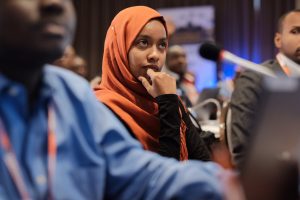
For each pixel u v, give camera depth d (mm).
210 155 2951
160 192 1520
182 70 7277
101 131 1551
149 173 1555
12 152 1319
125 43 2863
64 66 5527
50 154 1371
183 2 13727
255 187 1288
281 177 1273
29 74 1394
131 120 2756
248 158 1298
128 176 1547
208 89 5504
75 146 1452
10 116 1350
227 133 3338
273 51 13102
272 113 1275
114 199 1574
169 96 2697
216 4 13469
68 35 1370
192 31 13516
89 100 1566
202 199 1479
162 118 2670
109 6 14508
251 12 13266
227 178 1461
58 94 1477
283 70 3771
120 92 2887
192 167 1543
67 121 1448
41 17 1305
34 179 1327
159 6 13945
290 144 1268
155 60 2820
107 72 2977
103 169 1500
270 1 13094
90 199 1442
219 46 1936
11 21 1286
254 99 3305
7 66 1372
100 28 14578
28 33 1295
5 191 1283
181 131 2801
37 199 1320
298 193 1280
